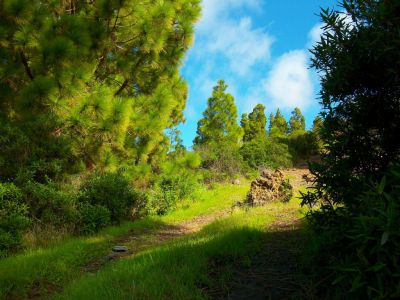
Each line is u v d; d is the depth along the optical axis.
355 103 3.87
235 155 24.72
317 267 3.97
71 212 9.40
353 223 3.32
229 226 7.91
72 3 12.11
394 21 3.28
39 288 5.36
